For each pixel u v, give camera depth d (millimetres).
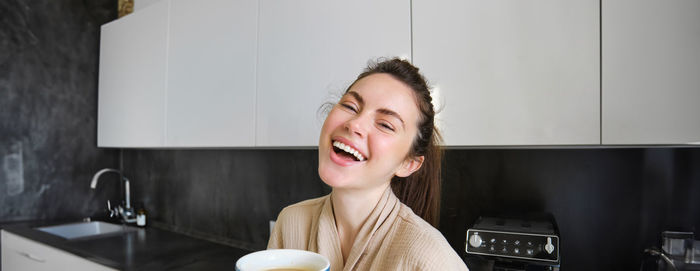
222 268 1707
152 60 2176
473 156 1583
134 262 1763
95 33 2750
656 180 1313
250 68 1724
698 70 978
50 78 2564
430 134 615
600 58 1082
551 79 1134
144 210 2596
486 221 1366
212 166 2379
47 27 2547
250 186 2201
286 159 2062
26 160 2480
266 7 1687
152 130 2160
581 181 1416
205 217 2398
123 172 2863
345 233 631
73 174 2662
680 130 994
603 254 1380
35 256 2100
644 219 1327
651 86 1026
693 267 1116
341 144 524
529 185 1489
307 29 1561
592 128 1087
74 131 2664
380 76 567
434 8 1297
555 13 1133
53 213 2582
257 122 1686
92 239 2174
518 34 1176
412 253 537
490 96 1208
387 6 1384
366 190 571
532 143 1153
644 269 1250
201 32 1928
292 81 1589
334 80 1479
